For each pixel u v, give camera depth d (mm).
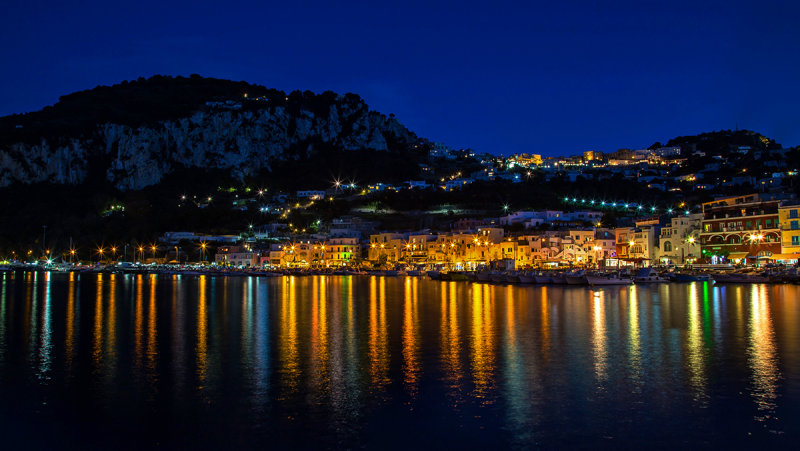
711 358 34812
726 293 79312
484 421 24406
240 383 30031
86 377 31469
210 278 152875
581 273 103750
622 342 40188
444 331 45625
